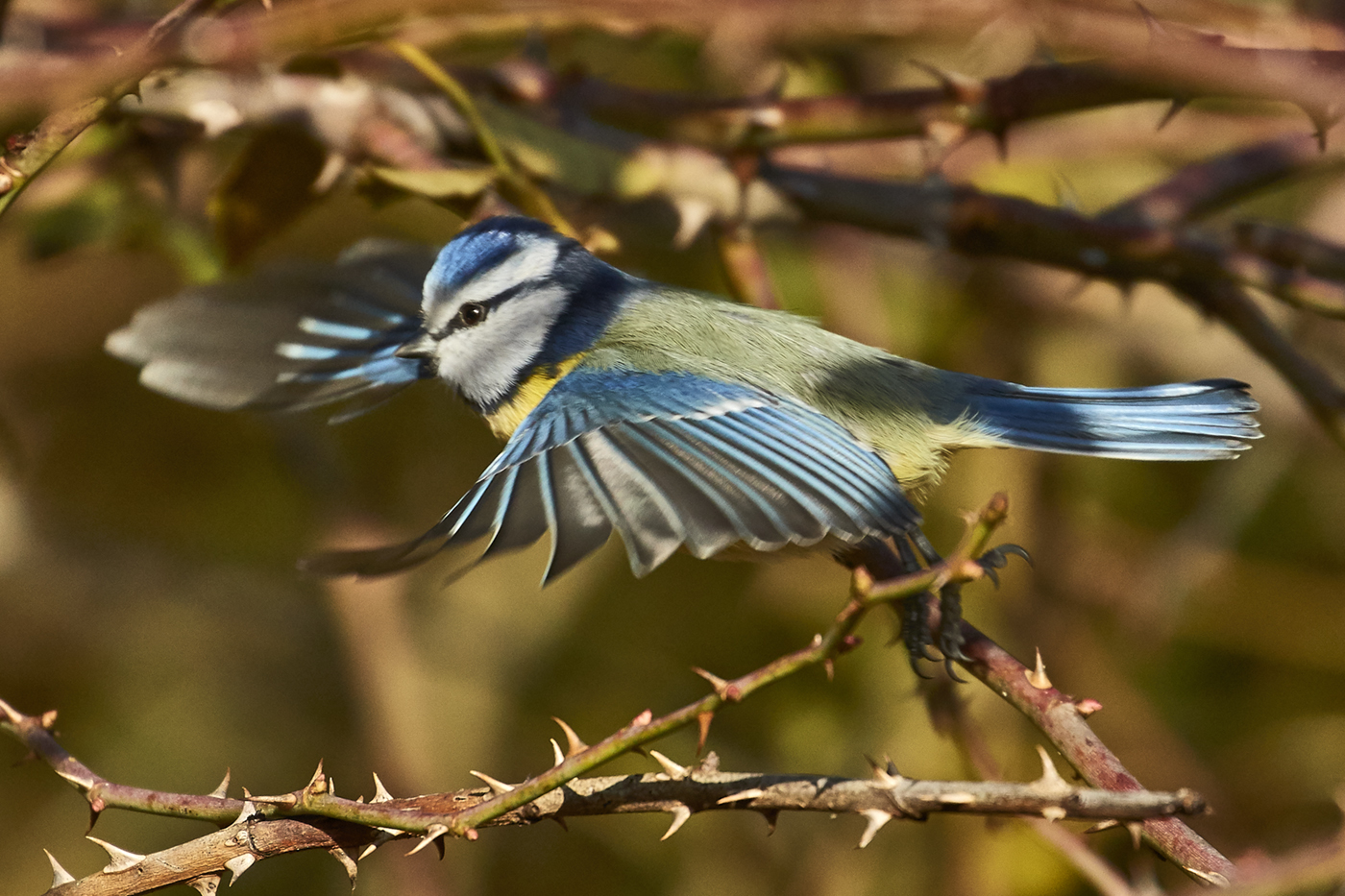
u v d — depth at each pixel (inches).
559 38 367.2
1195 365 422.6
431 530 217.8
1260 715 406.6
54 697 420.2
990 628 390.3
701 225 313.4
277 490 445.7
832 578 410.6
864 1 220.4
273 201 313.9
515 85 322.3
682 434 256.7
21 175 198.7
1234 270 303.0
